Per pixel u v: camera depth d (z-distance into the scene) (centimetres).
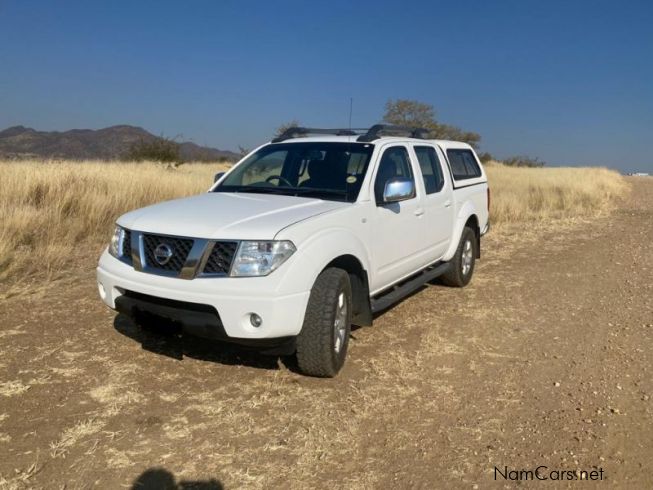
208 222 418
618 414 406
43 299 622
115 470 321
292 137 630
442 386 445
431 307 660
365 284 491
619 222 1470
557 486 322
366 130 614
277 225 412
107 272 444
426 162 657
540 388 446
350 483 318
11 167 1186
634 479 330
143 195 1181
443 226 664
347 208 475
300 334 422
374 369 472
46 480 309
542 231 1294
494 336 564
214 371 454
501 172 3216
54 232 868
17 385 417
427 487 317
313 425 377
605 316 638
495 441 367
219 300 390
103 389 416
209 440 355
